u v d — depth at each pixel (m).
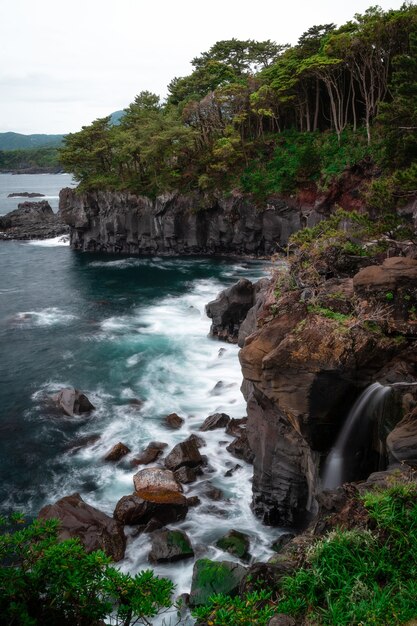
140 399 28.22
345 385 15.21
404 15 49.09
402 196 21.48
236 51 84.38
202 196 68.69
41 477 21.47
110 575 6.45
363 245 24.05
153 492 18.97
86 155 75.06
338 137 61.94
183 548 16.44
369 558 9.02
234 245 69.25
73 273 60.72
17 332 39.41
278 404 16.03
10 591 6.02
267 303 20.17
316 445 15.88
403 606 7.79
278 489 18.05
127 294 50.88
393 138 33.19
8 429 25.25
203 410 26.92
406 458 12.20
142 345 36.28
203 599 13.36
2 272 61.34
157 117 75.25
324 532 10.82
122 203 71.88
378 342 15.38
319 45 65.44
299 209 62.38
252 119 77.06
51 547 6.43
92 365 32.97
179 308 45.69
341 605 8.13
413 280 16.27
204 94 83.19
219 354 34.03
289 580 9.06
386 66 55.72
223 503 19.39
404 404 14.05
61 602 6.41
